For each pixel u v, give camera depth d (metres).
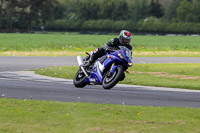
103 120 24.83
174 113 28.06
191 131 22.44
